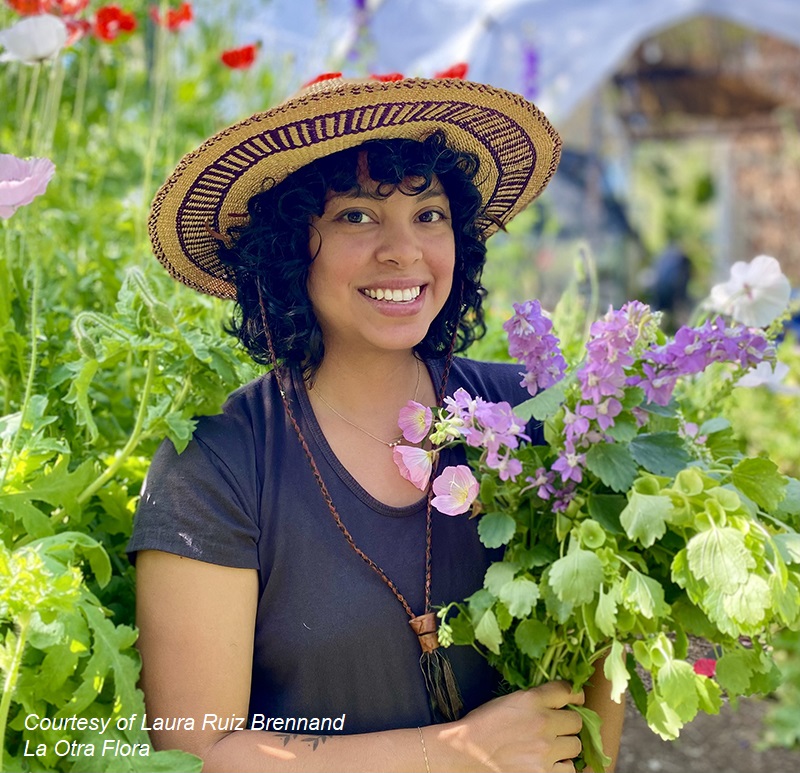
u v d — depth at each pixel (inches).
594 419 52.7
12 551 55.5
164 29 95.4
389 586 55.6
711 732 114.7
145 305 59.1
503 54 233.5
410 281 56.5
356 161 55.7
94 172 103.6
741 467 53.1
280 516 56.0
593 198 333.4
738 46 348.8
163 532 54.6
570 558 49.1
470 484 51.9
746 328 56.0
